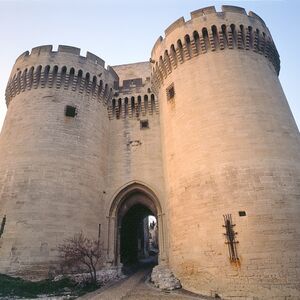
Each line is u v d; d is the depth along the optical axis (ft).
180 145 67.21
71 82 84.89
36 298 47.98
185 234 58.80
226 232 51.62
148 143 89.20
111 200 82.58
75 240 66.39
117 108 95.81
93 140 83.51
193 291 53.42
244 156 56.03
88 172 78.33
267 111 61.41
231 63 67.36
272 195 51.75
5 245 62.54
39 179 69.77
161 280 59.31
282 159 55.88
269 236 48.67
